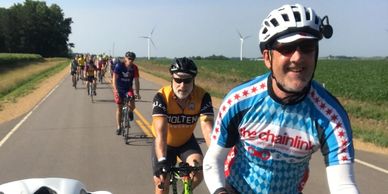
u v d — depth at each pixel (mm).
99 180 8164
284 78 2432
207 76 48125
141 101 22469
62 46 169750
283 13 2383
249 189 2799
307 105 2562
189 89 4762
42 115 17391
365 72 50219
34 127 14414
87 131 13523
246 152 2764
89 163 9469
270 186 2756
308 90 2525
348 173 2506
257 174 2760
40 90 29953
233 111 2662
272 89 2557
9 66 59594
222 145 2783
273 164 2701
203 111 4891
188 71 4660
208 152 2863
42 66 77250
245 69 60531
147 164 9328
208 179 2797
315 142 2588
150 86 33531
